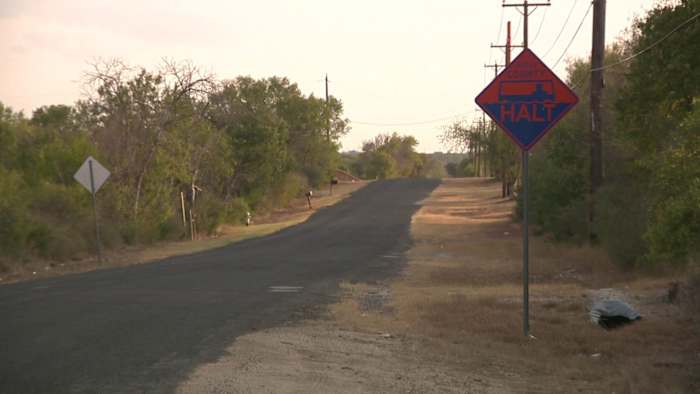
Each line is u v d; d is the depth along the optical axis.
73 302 19.95
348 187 136.62
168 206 53.12
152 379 11.13
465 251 42.56
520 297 22.58
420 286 26.66
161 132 51.38
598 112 35.22
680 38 22.25
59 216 40.03
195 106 55.06
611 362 13.92
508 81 15.17
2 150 46.44
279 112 114.38
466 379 12.07
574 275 30.00
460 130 95.56
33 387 10.64
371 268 32.91
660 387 11.67
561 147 44.47
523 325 16.70
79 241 37.66
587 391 11.55
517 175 89.88
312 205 101.56
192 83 52.38
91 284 24.80
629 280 26.84
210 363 12.31
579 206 41.97
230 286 24.55
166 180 54.22
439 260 37.56
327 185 136.00
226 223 71.06
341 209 90.75
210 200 64.00
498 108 15.20
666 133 24.20
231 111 63.59
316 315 18.55
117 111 50.66
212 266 32.19
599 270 30.39
